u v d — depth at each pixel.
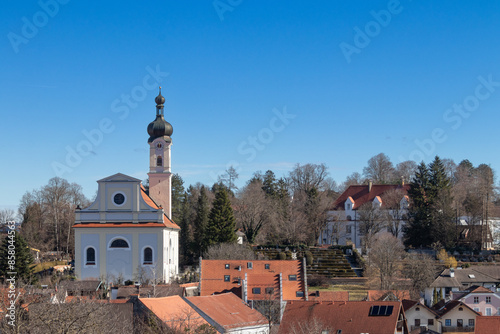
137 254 131.62
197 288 109.31
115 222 132.62
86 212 133.25
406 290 117.31
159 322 69.94
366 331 80.94
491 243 175.00
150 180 146.88
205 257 148.75
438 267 148.88
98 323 54.00
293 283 108.56
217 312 82.25
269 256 162.00
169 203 147.12
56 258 167.75
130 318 69.50
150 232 132.00
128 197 133.38
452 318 100.94
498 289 130.88
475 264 155.50
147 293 100.75
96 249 132.00
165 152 147.50
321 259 163.62
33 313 54.25
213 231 157.25
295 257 155.25
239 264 111.50
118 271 131.50
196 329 71.12
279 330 83.69
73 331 52.50
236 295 102.44
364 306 84.31
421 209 177.62
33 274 120.19
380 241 152.88
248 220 178.12
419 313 100.69
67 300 80.44
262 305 98.38
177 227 145.00
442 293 129.00
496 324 85.81
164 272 132.00
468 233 173.50
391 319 81.56
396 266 139.38
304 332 75.81
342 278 144.88
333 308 85.12
